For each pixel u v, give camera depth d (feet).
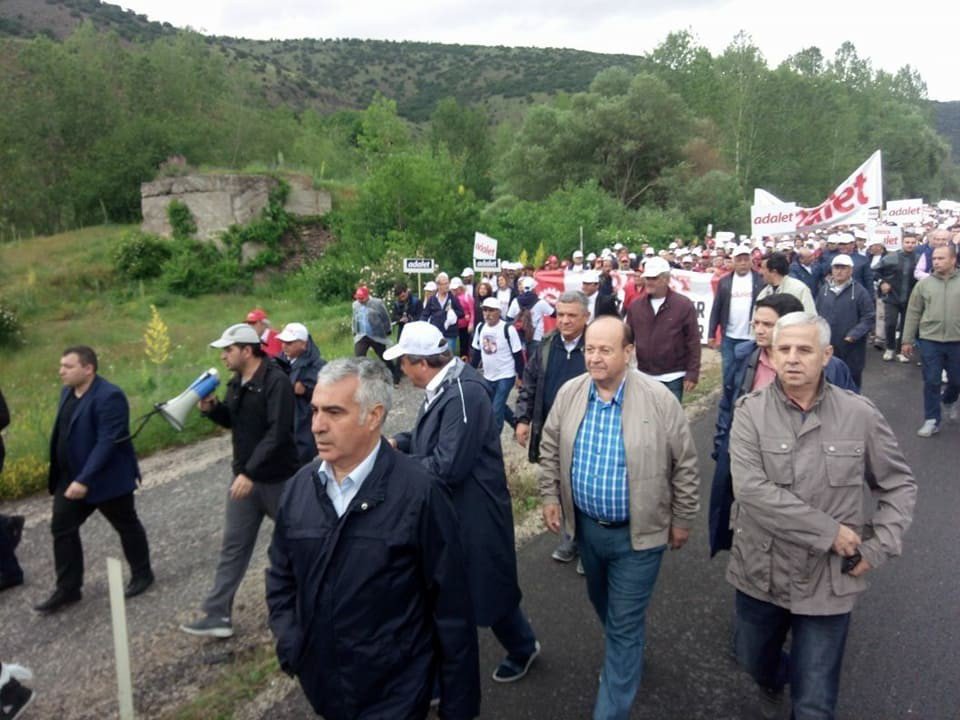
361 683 7.36
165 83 143.23
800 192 176.86
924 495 18.95
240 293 85.66
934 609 13.44
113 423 15.96
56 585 16.62
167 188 91.61
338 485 7.68
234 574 14.32
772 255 20.56
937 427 24.17
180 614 15.76
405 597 7.41
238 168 117.70
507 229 96.78
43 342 60.18
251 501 14.14
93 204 115.75
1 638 15.40
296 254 92.63
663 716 10.80
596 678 11.87
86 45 146.92
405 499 7.35
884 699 10.91
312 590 7.41
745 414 9.20
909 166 231.09
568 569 15.87
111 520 16.56
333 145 151.12
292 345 18.03
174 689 12.89
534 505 19.47
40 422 30.83
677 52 182.19
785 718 10.56
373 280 71.15
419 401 34.06
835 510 8.55
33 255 91.35
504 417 25.41
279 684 12.33
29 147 117.29
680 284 43.27
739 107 167.32
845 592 8.52
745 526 9.35
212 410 14.79
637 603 10.20
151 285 84.84
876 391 30.48
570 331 14.64
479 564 10.98
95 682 13.48
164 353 40.40
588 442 10.38
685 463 10.15
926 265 35.24
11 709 11.10
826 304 23.57
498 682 11.87
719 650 12.50
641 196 143.23
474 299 41.47
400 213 84.17
